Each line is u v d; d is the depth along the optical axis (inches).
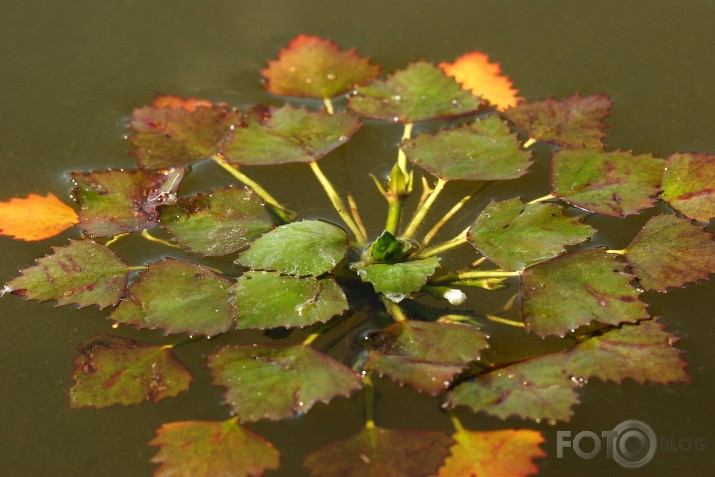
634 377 42.3
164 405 42.5
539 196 44.6
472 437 42.0
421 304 43.3
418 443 41.9
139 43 47.7
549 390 42.1
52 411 42.6
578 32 47.4
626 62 46.7
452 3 48.2
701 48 46.9
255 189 44.9
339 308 42.8
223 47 47.6
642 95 46.1
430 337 42.5
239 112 45.9
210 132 45.6
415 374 42.1
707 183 44.4
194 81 46.9
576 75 46.5
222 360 42.5
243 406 42.0
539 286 43.0
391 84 46.3
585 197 44.3
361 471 41.6
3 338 43.4
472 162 44.6
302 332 43.0
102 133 46.1
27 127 46.2
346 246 43.3
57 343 43.3
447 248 43.7
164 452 41.9
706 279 43.3
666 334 42.6
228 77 47.0
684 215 44.1
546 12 47.8
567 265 43.1
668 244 43.6
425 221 44.3
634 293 42.9
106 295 43.4
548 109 45.7
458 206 44.4
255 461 41.8
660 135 45.4
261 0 48.4
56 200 45.0
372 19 47.9
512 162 44.6
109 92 46.8
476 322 43.0
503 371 42.4
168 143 45.5
